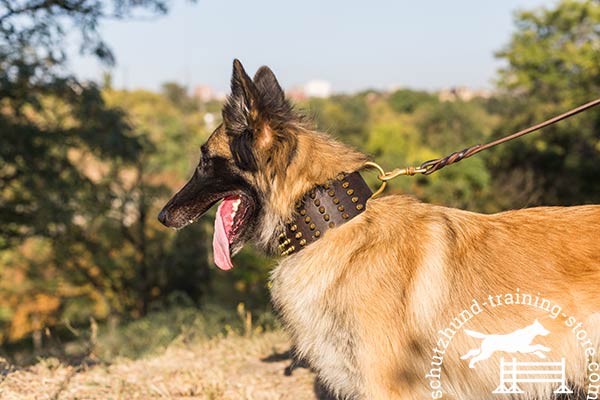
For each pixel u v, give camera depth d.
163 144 30.05
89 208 19.52
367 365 3.08
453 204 29.58
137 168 23.17
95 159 17.83
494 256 3.20
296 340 3.43
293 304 3.34
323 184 3.34
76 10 12.80
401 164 42.81
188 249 24.39
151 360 5.79
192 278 24.50
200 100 70.94
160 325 7.41
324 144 3.47
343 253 3.22
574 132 29.81
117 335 7.09
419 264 3.15
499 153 31.75
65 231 19.38
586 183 30.61
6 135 14.78
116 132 16.55
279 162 3.35
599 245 3.10
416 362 3.10
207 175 3.60
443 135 53.09
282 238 3.43
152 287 24.42
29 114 15.79
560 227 3.25
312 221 3.33
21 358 6.08
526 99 35.09
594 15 32.38
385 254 3.16
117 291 24.59
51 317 24.64
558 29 34.16
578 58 28.62
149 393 4.73
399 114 83.81
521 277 3.12
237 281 22.83
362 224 3.28
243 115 3.40
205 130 39.69
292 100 3.61
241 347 6.09
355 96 82.25
